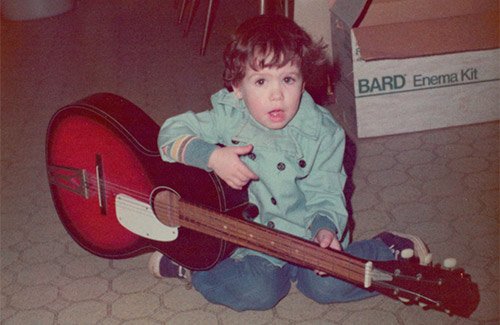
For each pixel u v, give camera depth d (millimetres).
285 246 1624
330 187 1784
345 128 3092
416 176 2670
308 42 1629
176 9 5445
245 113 1793
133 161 1937
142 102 3678
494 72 2879
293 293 2070
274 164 1754
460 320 1893
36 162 3080
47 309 2080
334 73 3178
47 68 4359
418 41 2803
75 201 2137
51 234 2486
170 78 3992
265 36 1566
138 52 4508
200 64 4184
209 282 1960
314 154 1765
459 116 2959
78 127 2016
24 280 2227
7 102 3832
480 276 2070
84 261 2303
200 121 1848
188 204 1818
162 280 2176
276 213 1800
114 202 2041
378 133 2969
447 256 2180
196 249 1896
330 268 1560
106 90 3896
